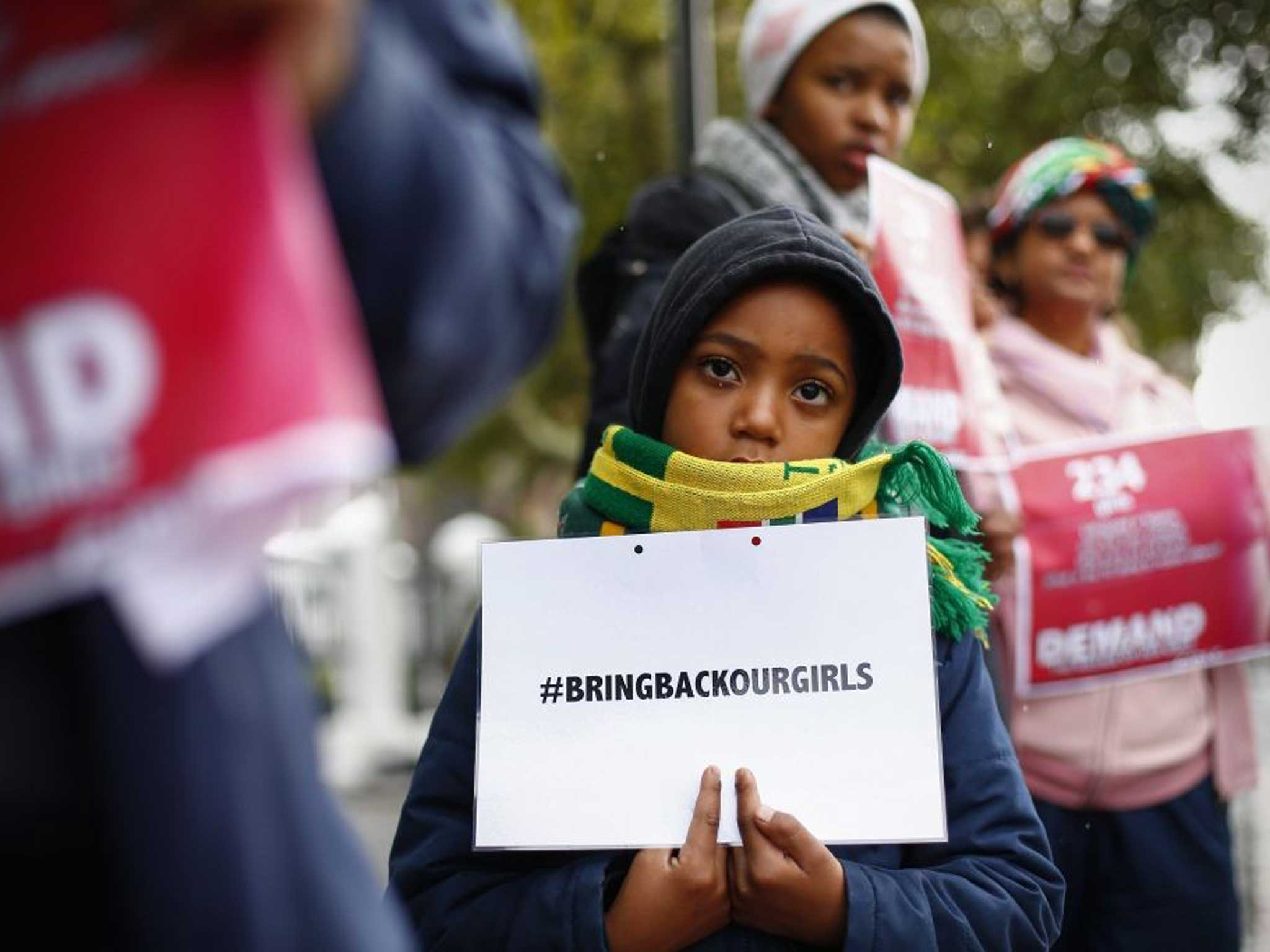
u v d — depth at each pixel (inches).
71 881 41.7
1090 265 152.0
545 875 78.8
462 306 45.4
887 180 129.0
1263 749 325.1
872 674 75.9
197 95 38.6
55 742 40.5
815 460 85.1
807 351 86.4
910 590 76.6
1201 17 326.0
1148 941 141.9
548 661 78.1
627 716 76.9
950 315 132.2
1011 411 146.6
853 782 74.8
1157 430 146.3
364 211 43.7
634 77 364.5
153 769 40.1
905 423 126.7
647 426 91.0
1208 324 360.2
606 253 137.1
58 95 38.5
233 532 38.2
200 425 37.6
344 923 43.6
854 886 74.7
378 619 474.9
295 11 39.0
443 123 45.2
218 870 40.5
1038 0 340.5
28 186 38.2
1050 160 152.2
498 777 77.0
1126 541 140.4
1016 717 139.3
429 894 81.4
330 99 42.6
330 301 39.8
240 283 38.1
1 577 37.5
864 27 138.9
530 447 656.4
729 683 76.6
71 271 37.9
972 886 77.9
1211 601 142.8
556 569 79.2
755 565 77.7
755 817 73.9
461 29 49.3
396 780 462.9
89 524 37.5
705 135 147.3
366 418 39.4
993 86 338.3
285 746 42.8
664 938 74.8
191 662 40.7
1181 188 337.4
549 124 360.8
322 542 455.8
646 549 78.6
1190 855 142.6
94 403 37.7
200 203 38.3
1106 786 140.1
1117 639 139.9
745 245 86.8
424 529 946.1
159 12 38.4
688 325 86.7
